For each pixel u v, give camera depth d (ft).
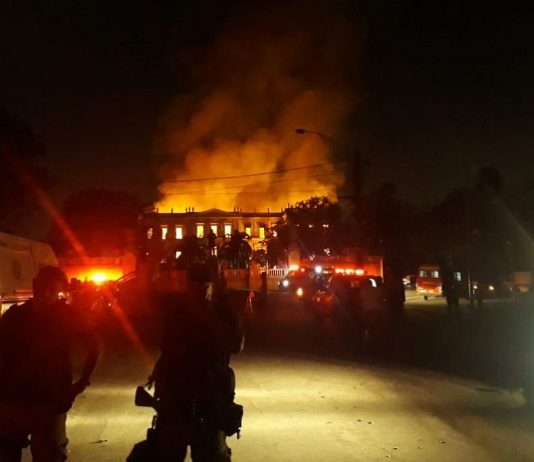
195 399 16.65
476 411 33.45
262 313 106.32
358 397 37.19
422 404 35.24
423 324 89.30
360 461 24.50
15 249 50.24
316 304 85.92
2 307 45.91
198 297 17.16
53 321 17.46
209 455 16.67
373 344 64.64
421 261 240.53
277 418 31.73
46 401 17.13
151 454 16.80
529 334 74.54
